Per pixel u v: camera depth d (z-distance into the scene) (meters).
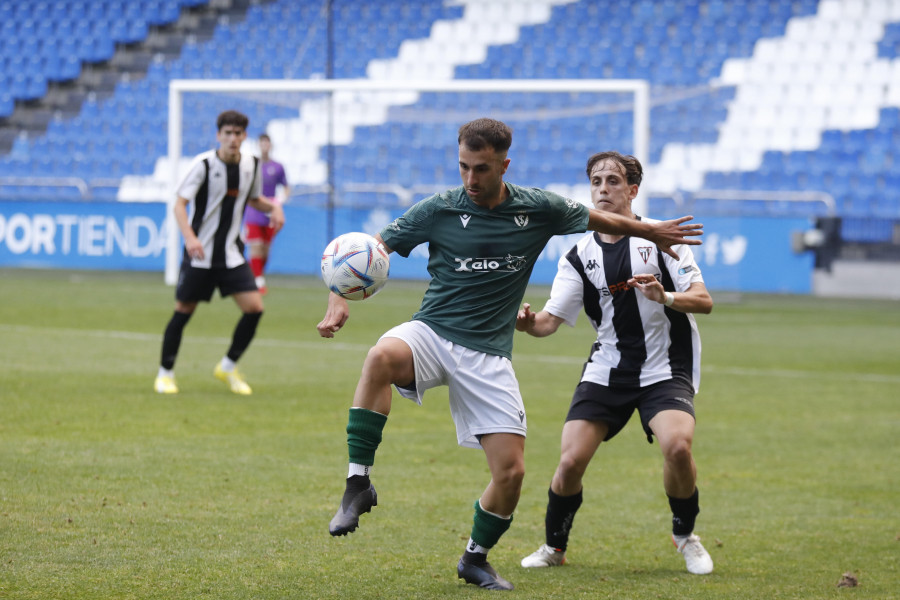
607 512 20.42
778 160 80.62
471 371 15.02
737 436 28.34
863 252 70.94
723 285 70.69
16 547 15.80
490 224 15.00
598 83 63.78
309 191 81.06
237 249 31.47
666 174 81.81
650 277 15.90
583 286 17.38
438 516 19.31
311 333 48.22
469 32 92.31
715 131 82.44
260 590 14.38
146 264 75.50
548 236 15.38
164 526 17.47
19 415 26.70
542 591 15.00
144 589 14.16
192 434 25.58
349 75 91.56
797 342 49.12
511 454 14.97
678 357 16.98
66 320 49.12
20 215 77.69
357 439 14.26
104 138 89.12
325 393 32.62
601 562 16.97
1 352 38.22
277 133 82.50
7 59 94.81
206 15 96.38
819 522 19.88
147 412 28.08
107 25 95.81
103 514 17.97
